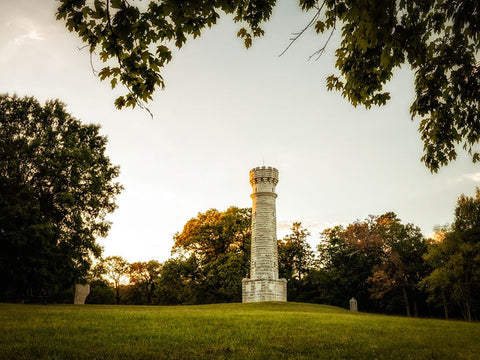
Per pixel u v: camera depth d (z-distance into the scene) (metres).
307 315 22.39
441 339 14.17
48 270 31.88
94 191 35.25
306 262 73.44
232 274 53.78
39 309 21.11
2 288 32.94
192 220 61.97
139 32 6.87
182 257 61.69
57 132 35.00
